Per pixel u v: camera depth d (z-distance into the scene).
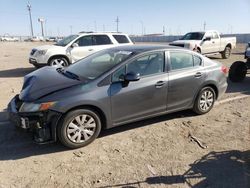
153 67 5.32
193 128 5.54
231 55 20.88
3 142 4.86
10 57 20.42
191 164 4.20
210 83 6.11
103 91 4.70
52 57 11.83
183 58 5.78
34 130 4.45
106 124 4.88
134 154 4.50
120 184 3.71
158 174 3.94
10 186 3.66
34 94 4.52
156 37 67.88
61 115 4.41
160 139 5.04
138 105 5.14
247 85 9.55
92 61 5.51
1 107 6.80
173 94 5.56
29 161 4.27
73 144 4.59
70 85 4.62
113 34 12.83
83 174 3.94
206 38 17.16
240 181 3.79
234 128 5.55
